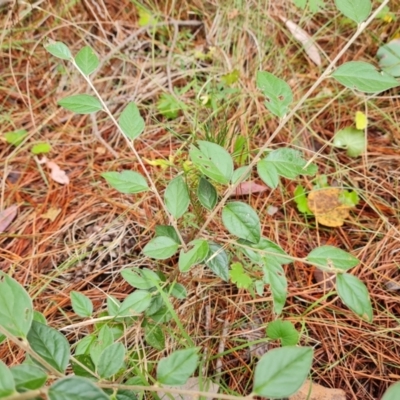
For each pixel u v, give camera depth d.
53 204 0.58
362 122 0.61
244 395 0.44
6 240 0.55
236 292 0.50
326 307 0.49
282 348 0.27
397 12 0.70
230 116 0.63
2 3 0.71
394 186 0.58
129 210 0.56
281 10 0.73
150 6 0.76
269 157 0.37
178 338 0.43
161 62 0.71
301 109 0.64
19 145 0.63
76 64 0.41
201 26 0.75
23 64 0.72
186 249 0.39
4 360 0.46
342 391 0.43
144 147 0.62
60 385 0.26
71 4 0.74
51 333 0.32
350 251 0.53
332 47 0.71
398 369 0.46
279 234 0.55
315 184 0.58
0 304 0.29
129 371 0.41
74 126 0.66
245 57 0.70
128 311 0.38
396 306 0.49
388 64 0.65
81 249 0.54
